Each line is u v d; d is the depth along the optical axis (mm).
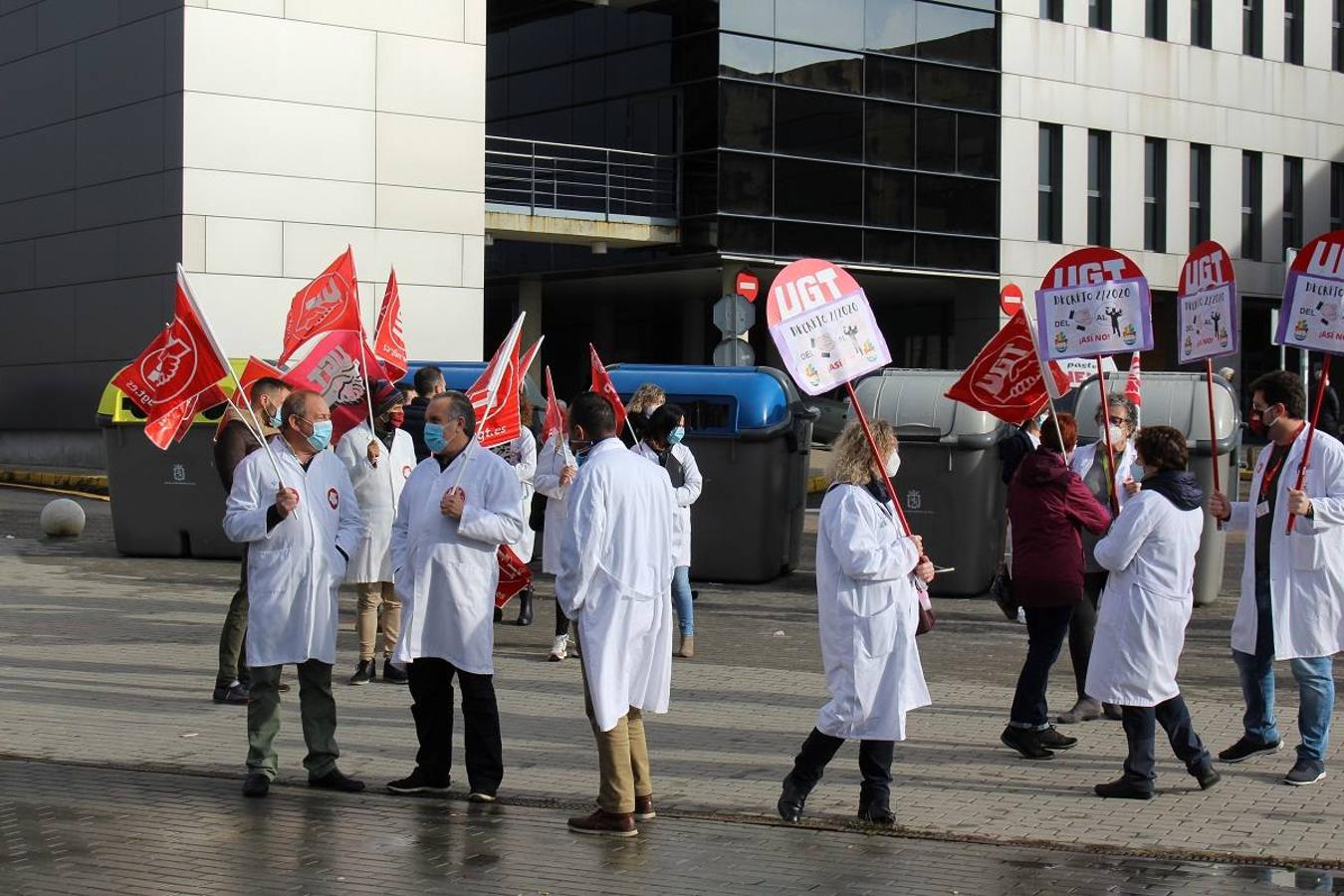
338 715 10109
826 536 7414
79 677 11227
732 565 16984
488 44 38281
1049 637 9008
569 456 12312
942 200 36188
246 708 10227
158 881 6473
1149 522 7973
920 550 7469
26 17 31844
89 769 8547
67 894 6273
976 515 16016
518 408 11406
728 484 16922
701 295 40969
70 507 21094
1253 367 42812
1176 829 7465
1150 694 7984
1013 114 37188
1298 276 8609
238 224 28266
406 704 10500
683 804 7941
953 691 11078
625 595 7301
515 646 12945
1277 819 7656
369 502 11047
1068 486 8953
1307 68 42125
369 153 29391
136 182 29000
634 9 34875
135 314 29234
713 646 13055
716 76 33219
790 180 34125
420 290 29938
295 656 8016
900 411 16203
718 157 33250
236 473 8062
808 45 34250
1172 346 40312
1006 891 6453
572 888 6477
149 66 28609
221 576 17156
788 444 17297
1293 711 10531
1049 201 38219
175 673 11453
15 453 32781
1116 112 38750
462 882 6543
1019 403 9727
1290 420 8570
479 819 7617
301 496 8078
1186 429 15180
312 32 28781
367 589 11180
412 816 7660
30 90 31812
